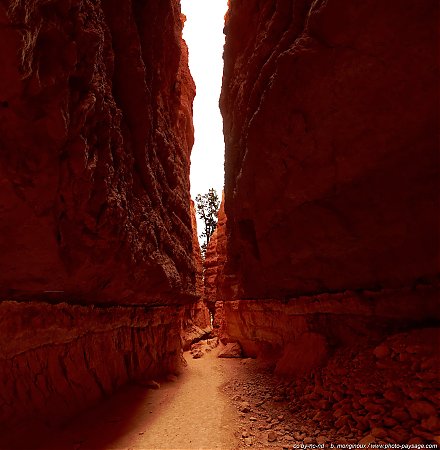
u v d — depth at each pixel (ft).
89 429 12.78
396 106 12.64
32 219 10.41
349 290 17.95
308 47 14.19
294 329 22.88
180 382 22.30
